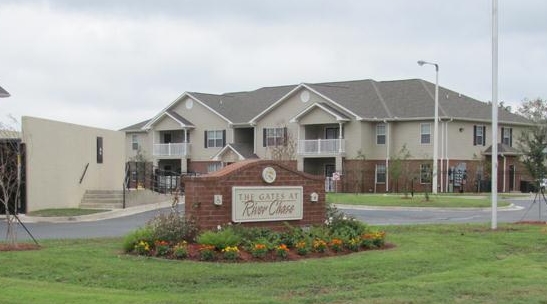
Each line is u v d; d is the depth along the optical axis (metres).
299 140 49.72
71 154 26.33
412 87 50.06
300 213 13.80
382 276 10.12
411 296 8.57
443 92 49.78
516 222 20.64
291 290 9.00
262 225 13.20
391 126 47.84
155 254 11.54
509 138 50.66
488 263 11.71
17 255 11.37
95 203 27.12
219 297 8.38
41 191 23.94
